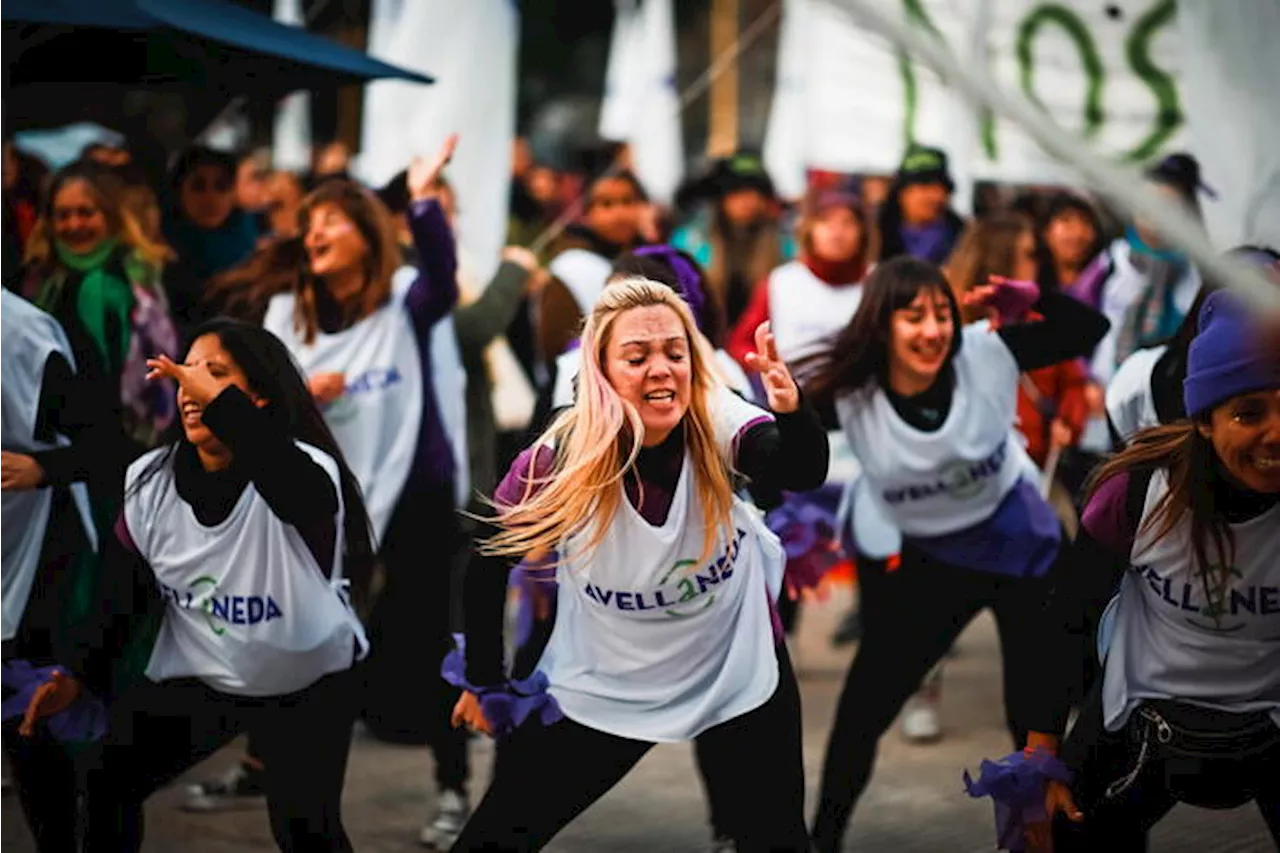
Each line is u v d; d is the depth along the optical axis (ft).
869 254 31.42
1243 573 16.30
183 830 25.11
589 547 16.75
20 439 20.79
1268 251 19.40
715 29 61.72
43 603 21.44
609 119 59.88
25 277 27.27
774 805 17.10
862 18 11.41
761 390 27.73
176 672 18.63
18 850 23.80
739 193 38.75
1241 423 15.81
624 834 25.00
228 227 32.91
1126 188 12.31
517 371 35.94
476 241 36.94
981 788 17.28
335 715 18.93
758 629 17.29
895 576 22.68
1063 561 17.75
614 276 22.47
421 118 36.78
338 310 24.97
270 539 18.17
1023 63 33.71
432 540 25.12
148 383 27.07
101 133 44.68
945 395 22.21
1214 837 24.27
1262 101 28.76
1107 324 22.50
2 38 23.59
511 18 37.09
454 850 17.46
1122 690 16.98
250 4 43.14
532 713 17.39
